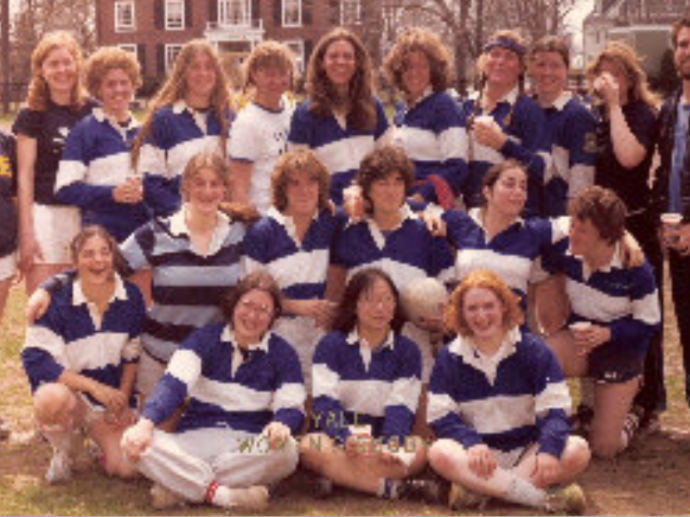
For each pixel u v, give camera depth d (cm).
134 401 590
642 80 635
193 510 505
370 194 573
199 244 561
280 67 632
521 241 580
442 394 524
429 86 633
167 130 622
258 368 536
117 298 557
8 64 4259
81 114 634
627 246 578
